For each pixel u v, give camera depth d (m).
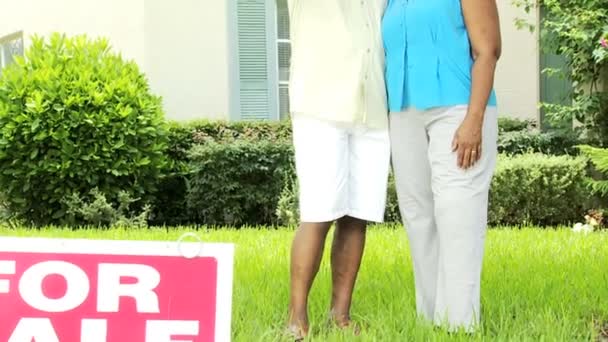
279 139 10.29
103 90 9.70
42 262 2.45
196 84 11.29
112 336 2.45
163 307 2.46
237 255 5.97
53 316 2.44
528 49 11.55
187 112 11.27
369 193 4.05
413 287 4.82
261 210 10.23
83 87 9.59
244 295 4.54
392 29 4.02
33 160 9.58
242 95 11.30
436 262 4.20
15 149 9.54
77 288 2.45
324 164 3.90
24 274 2.45
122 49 11.47
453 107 3.91
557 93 11.45
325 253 6.20
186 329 2.46
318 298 4.55
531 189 9.70
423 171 4.09
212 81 11.29
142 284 2.46
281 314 4.26
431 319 4.14
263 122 10.73
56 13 12.35
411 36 3.96
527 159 9.74
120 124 9.61
